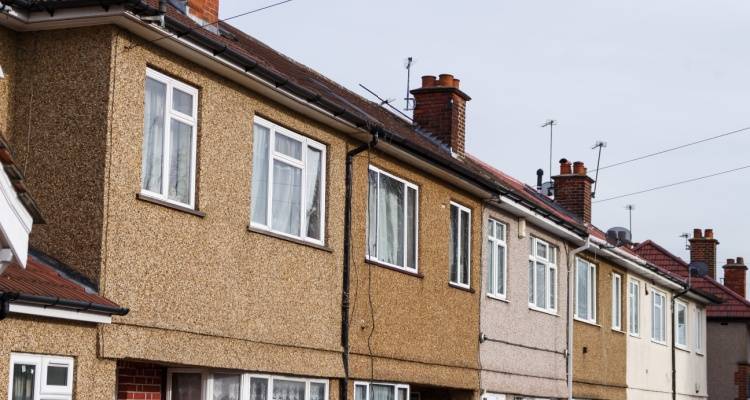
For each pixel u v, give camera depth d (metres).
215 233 13.91
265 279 14.88
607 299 29.47
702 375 38.75
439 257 20.02
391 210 18.55
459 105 24.14
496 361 22.19
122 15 12.20
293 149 15.90
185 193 13.66
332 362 16.31
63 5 12.25
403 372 18.34
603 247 27.73
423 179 19.58
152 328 12.66
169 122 13.38
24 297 10.55
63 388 11.42
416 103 24.08
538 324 24.64
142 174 12.94
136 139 12.66
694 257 45.91
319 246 16.17
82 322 11.61
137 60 12.74
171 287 13.06
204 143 13.84
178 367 14.03
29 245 12.38
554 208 28.91
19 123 12.68
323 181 16.56
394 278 18.30
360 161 17.42
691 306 37.78
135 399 13.55
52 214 12.35
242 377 14.45
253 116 14.86
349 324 16.80
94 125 12.34
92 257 12.10
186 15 15.19
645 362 32.38
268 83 14.62
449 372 20.09
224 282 14.02
